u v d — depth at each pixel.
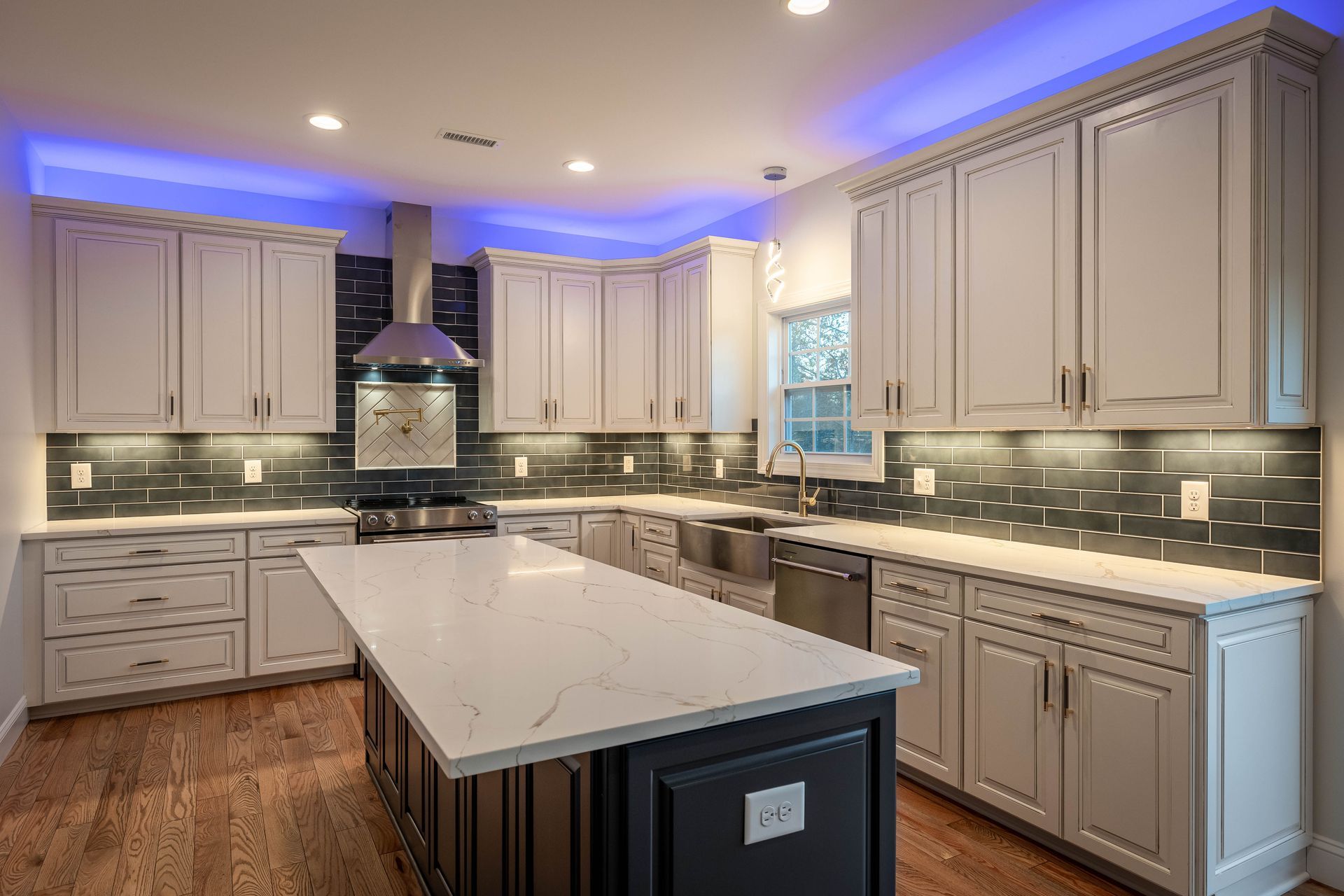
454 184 4.22
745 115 3.31
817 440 4.27
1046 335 2.61
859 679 1.37
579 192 4.35
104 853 2.43
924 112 3.29
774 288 4.42
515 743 1.08
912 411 3.13
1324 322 2.23
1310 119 2.20
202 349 3.97
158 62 2.82
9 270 3.21
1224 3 2.47
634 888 1.19
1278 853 2.19
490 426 4.73
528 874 1.47
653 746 1.21
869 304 3.34
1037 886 2.26
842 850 1.39
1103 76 2.39
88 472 3.99
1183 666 2.01
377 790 2.86
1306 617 2.25
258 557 3.92
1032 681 2.38
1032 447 3.03
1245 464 2.41
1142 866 2.10
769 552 3.44
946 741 2.66
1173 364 2.26
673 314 4.75
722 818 1.26
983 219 2.83
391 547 2.89
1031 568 2.46
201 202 4.25
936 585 2.69
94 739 3.33
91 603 3.58
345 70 2.89
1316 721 2.28
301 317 4.21
